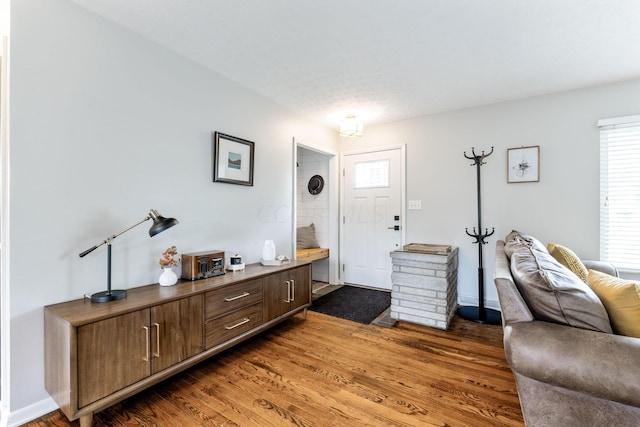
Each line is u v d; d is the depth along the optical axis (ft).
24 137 5.00
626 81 8.79
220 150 8.42
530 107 10.07
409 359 7.09
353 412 5.21
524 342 3.66
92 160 5.84
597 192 9.13
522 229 10.20
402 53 7.34
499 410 5.24
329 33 6.53
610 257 8.97
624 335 3.79
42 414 5.12
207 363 6.91
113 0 5.51
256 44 6.99
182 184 7.54
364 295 12.48
